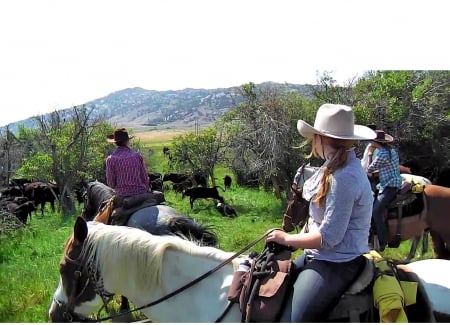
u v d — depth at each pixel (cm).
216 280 361
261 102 2011
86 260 389
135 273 375
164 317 369
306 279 317
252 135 2012
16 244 1206
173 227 598
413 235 750
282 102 1978
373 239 730
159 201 692
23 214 1703
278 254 352
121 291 384
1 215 1511
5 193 2144
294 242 312
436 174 2047
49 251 1138
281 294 325
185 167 2648
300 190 785
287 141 1914
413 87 2097
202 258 370
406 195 739
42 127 2073
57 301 405
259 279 335
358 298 315
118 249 378
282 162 1930
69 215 1912
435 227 747
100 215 669
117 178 659
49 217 2055
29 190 2192
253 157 2158
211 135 2523
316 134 317
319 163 1869
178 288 368
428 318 327
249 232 1348
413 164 2066
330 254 314
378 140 715
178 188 2517
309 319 310
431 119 2058
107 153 2338
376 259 338
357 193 301
